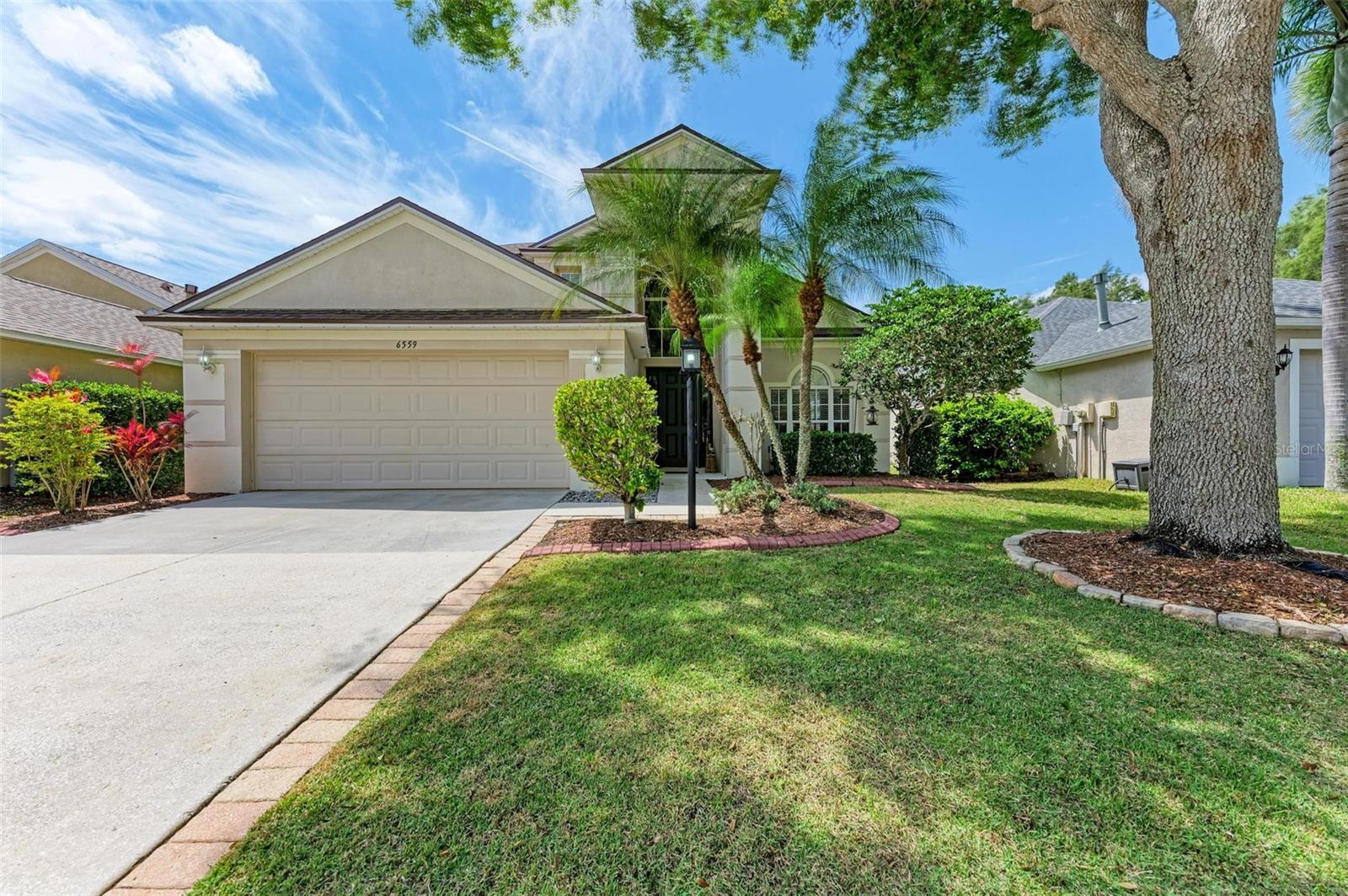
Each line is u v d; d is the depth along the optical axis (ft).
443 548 20.42
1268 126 15.57
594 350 35.58
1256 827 6.45
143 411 36.58
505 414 36.76
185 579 16.61
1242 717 8.74
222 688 9.99
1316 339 37.37
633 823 6.59
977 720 8.69
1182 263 16.61
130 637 12.25
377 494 34.40
